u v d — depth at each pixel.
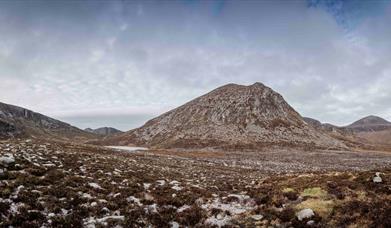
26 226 13.05
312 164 66.06
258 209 18.39
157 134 180.75
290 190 21.11
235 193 23.56
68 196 17.53
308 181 23.14
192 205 19.75
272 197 20.31
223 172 42.38
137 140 184.25
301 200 18.98
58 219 14.16
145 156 60.78
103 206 16.89
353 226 14.80
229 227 15.80
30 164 23.06
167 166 43.66
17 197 15.59
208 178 33.62
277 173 44.78
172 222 16.20
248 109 167.12
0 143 41.47
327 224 15.35
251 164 61.03
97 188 20.38
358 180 20.77
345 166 61.88
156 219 16.17
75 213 15.25
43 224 13.57
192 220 16.70
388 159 84.75
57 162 27.16
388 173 21.27
